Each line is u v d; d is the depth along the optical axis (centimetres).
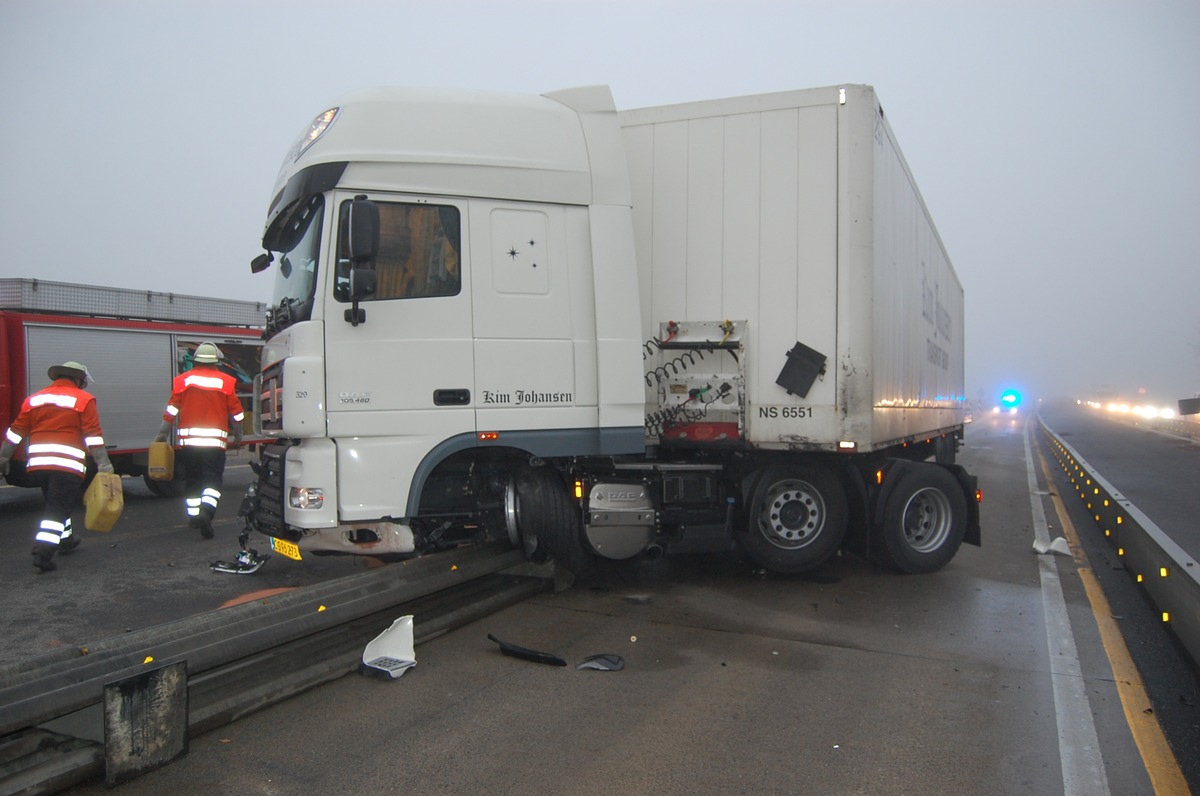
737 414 616
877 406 624
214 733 374
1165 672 470
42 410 694
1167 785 335
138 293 1199
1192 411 2117
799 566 649
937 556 707
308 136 536
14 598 606
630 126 651
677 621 558
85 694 326
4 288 1066
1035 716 403
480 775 335
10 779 305
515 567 624
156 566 712
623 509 586
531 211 555
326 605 445
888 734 379
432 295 525
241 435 873
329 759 349
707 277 629
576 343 564
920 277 865
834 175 600
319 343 500
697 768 343
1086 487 1160
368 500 507
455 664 470
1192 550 827
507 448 560
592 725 385
